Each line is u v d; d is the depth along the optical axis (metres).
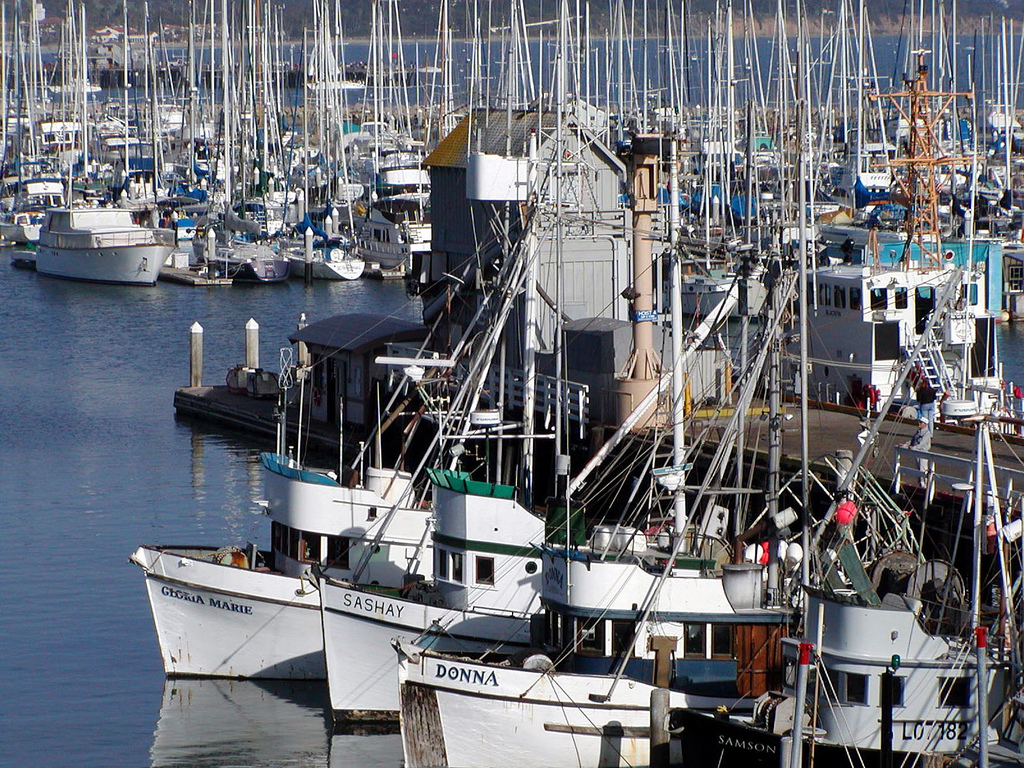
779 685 130.38
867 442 137.00
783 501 169.00
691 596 130.50
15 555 199.75
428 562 158.62
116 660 164.00
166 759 139.50
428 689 130.62
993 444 181.88
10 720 148.00
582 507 143.75
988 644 120.81
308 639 157.88
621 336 199.25
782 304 142.00
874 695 117.94
